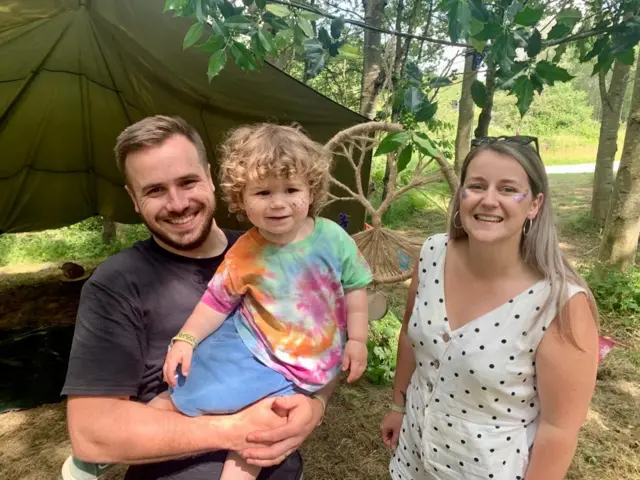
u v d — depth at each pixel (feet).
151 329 4.76
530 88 6.22
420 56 19.29
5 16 10.39
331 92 27.96
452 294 4.80
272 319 4.66
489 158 4.25
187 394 4.51
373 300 8.63
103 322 4.46
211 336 4.82
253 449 4.33
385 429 6.15
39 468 9.27
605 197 27.04
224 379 4.54
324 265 4.80
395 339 13.41
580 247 24.30
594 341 4.17
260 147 4.49
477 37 5.85
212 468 4.55
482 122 15.99
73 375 4.32
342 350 4.99
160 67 11.61
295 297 4.67
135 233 27.73
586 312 4.16
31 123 11.45
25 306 16.19
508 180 4.16
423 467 5.28
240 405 4.46
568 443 4.28
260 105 12.51
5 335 14.06
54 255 23.02
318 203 5.02
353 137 8.20
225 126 12.48
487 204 4.19
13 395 11.35
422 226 28.99
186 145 4.83
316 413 4.74
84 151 12.19
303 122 13.00
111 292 4.56
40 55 11.07
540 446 4.41
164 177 4.66
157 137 4.67
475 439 4.66
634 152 17.57
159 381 4.75
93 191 12.63
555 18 6.67
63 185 12.25
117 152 4.81
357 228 13.38
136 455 4.17
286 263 4.71
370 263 8.57
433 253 5.16
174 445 4.19
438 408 4.88
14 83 11.02
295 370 4.62
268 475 4.83
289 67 24.41
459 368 4.59
